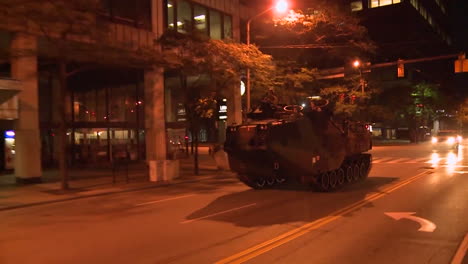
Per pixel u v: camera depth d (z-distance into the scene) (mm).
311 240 8203
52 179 20297
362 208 11539
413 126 61188
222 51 20391
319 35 29641
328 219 10148
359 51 33469
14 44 17578
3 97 17469
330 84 37375
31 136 18578
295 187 16672
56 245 8367
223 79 21453
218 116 23500
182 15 26500
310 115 14906
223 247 7828
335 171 15742
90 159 28281
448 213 10625
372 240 8148
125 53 17141
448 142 51031
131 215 11508
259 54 22094
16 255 7691
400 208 11398
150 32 24156
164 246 8031
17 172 18719
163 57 18406
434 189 14727
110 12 22031
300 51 29625
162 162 19641
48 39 15859
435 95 62156
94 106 28656
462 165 24016
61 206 13680
